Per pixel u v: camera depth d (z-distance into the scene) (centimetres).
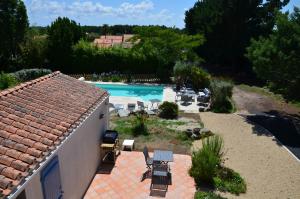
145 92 3247
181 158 1638
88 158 1362
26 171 770
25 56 3891
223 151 1725
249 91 3195
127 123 2155
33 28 4866
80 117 1225
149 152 1706
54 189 959
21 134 926
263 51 2216
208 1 4603
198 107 2584
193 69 3178
